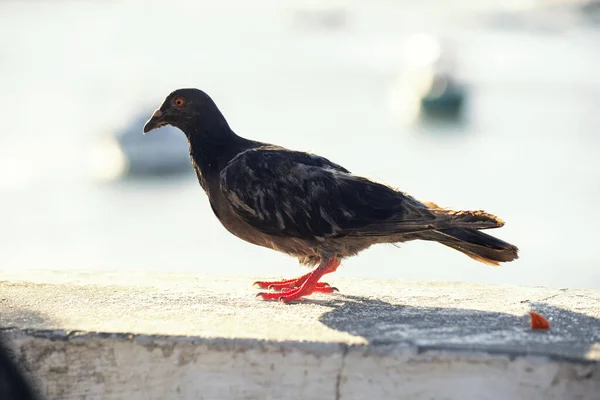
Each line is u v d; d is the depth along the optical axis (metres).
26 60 65.75
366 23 112.44
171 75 60.50
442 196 24.89
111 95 48.31
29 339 4.36
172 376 4.30
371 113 43.81
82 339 4.33
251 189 5.81
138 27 100.88
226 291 5.51
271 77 60.44
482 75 57.12
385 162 31.23
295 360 4.23
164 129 27.17
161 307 4.98
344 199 5.62
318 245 5.73
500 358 4.11
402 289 5.63
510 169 29.00
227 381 4.28
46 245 18.81
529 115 41.56
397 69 64.31
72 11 120.44
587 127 37.94
